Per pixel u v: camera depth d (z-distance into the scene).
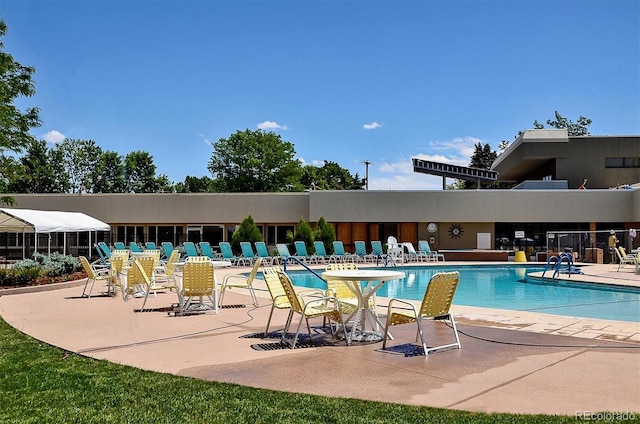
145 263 11.87
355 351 6.78
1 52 19.08
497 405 4.61
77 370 5.82
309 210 31.89
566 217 30.47
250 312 10.27
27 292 13.89
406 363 6.13
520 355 6.47
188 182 73.19
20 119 21.48
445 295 6.86
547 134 36.00
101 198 33.62
